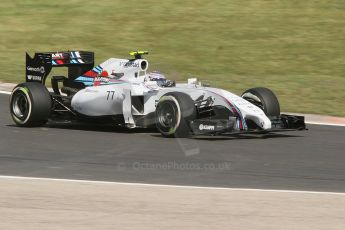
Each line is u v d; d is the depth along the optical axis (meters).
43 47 80.12
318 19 86.81
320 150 37.28
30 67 45.62
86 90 43.28
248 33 83.19
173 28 85.50
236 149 36.69
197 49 78.50
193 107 38.75
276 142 39.22
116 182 28.50
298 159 34.62
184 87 42.16
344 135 42.66
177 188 27.31
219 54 76.75
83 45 80.56
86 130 43.06
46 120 43.69
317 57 75.38
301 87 61.53
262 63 73.69
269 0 93.94
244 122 38.84
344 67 72.12
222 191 26.88
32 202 24.45
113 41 81.75
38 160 33.50
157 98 40.72
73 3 95.62
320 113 52.12
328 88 60.97
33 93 42.84
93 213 23.03
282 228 21.59
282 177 30.45
